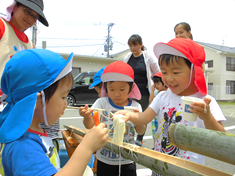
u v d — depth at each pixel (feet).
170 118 5.25
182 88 4.74
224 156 2.51
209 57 69.46
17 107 3.04
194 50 4.64
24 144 3.04
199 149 2.82
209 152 2.69
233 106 44.37
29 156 2.89
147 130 17.67
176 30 11.10
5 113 3.57
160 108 5.78
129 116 5.19
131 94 7.29
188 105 4.13
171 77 4.67
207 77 68.44
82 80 30.17
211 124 4.04
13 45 6.47
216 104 4.83
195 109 3.90
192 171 2.66
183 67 4.54
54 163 3.83
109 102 6.95
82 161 3.00
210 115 4.02
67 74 3.67
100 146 3.30
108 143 4.71
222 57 66.08
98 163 6.27
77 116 22.84
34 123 3.60
